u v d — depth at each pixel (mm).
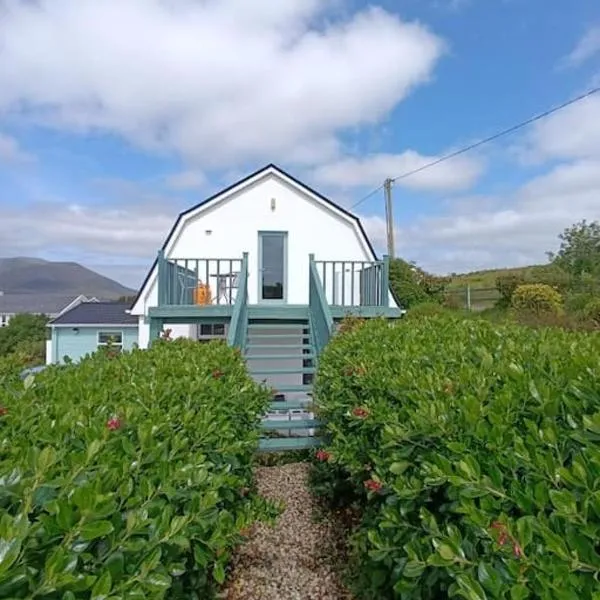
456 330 4172
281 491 5266
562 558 1103
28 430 1909
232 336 7254
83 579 1058
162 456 1777
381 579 2428
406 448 2043
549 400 1755
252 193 11867
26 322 28359
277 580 3348
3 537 982
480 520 1359
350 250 12078
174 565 1505
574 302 15492
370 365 3285
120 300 26078
